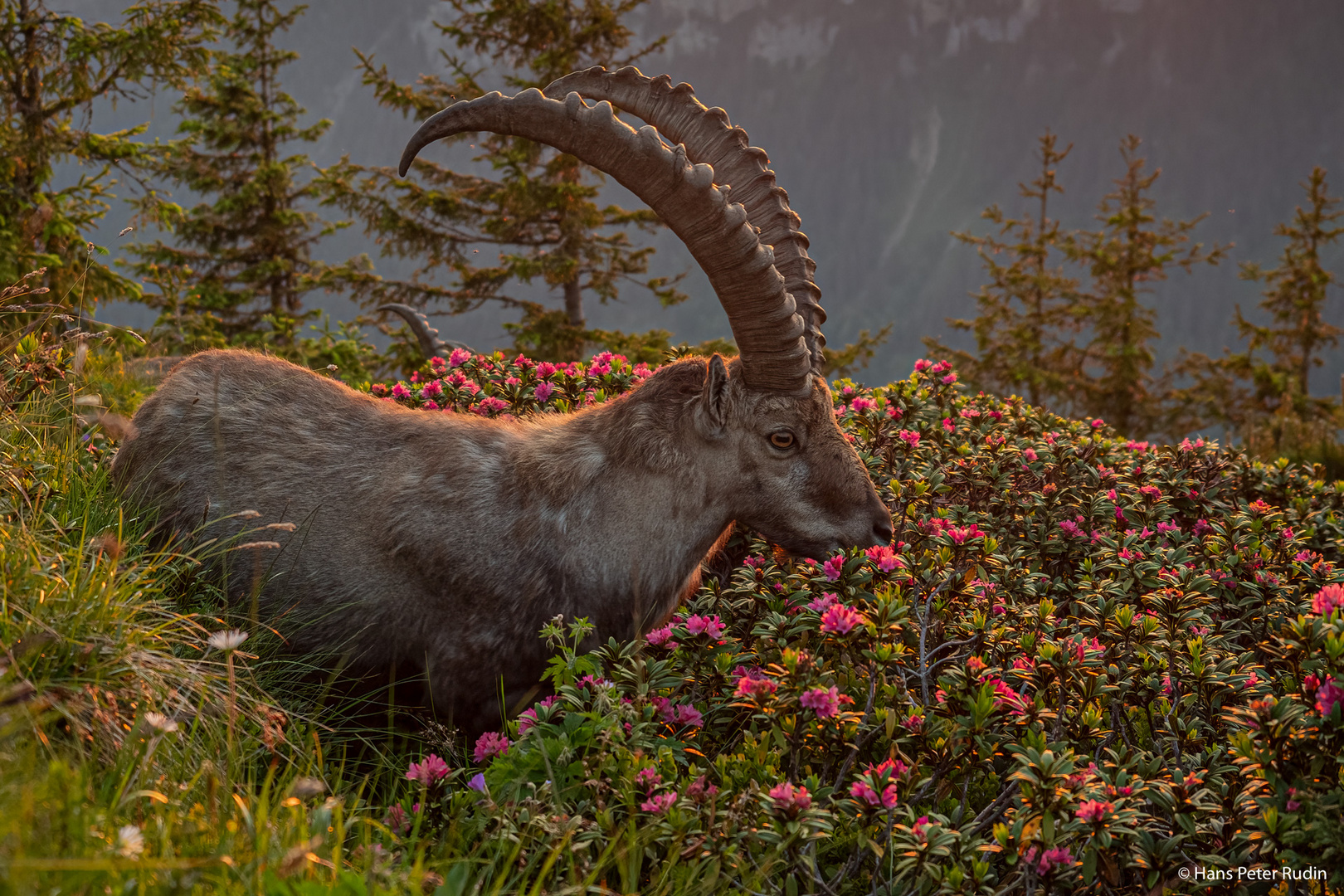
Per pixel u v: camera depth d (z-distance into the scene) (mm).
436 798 2688
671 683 3041
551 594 3402
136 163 12203
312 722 3012
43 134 11352
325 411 3729
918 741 2994
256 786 2658
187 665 2713
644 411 3555
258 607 3447
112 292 11547
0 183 11102
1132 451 5703
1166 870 2572
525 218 18172
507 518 3426
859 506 3598
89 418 3742
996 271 27547
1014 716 2980
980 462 4957
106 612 2586
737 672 3287
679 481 3541
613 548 3486
